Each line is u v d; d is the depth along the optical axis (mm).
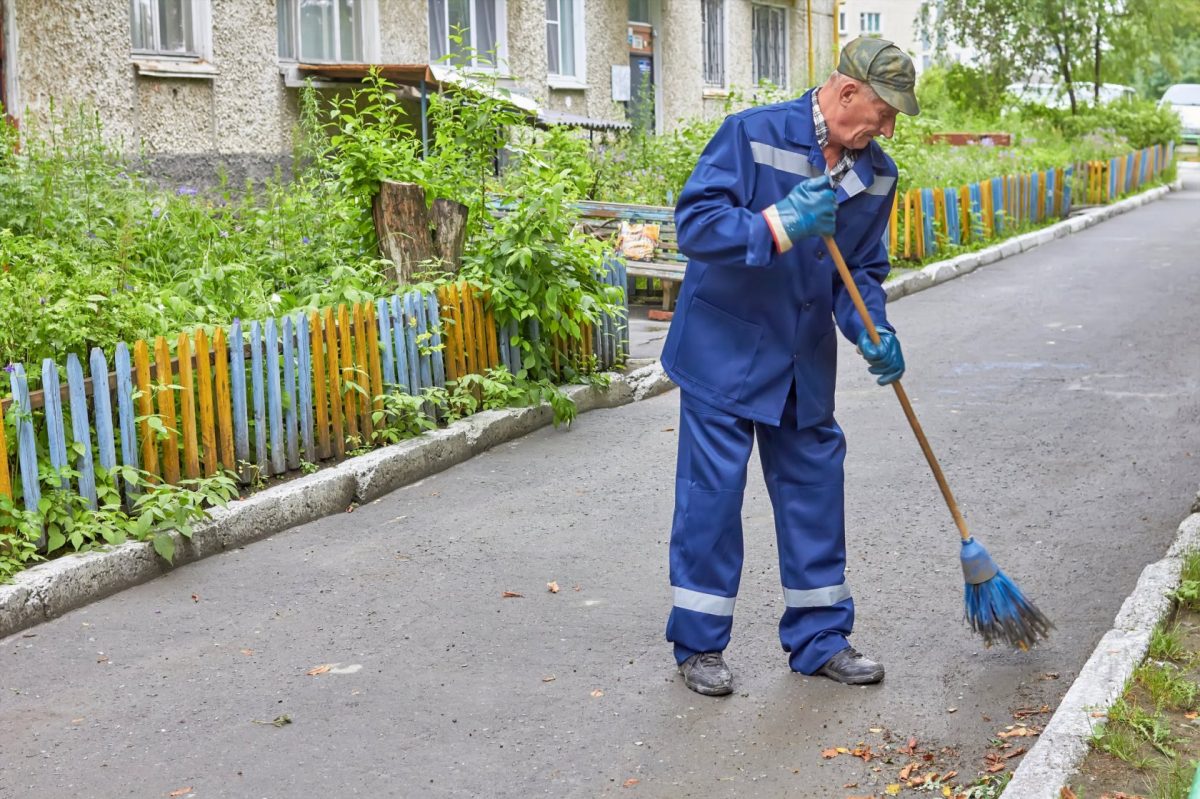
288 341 6594
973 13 29312
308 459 6695
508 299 8039
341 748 4023
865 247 4371
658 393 9133
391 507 6543
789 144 4137
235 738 4102
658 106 22484
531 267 8094
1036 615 4336
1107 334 10867
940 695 4297
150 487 5773
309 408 6703
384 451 6910
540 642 4824
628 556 5762
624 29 21297
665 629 4875
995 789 3646
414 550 5879
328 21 15656
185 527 5637
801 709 4223
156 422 5766
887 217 4383
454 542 5980
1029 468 6957
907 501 6410
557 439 7836
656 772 3844
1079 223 19703
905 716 4152
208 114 14078
